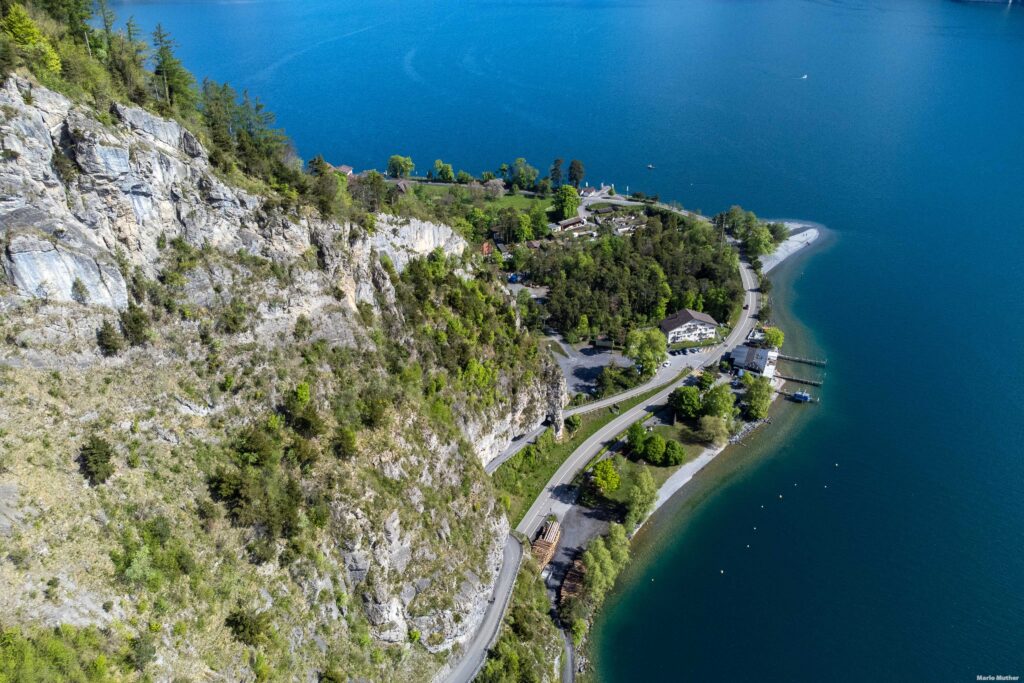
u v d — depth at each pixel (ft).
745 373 536.83
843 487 446.19
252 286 299.79
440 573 309.63
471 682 301.02
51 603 209.67
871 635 351.25
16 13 250.57
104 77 276.00
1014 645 345.10
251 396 287.28
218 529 256.73
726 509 430.20
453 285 413.59
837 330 622.13
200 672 230.89
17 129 236.22
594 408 507.71
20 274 236.84
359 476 294.66
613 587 379.96
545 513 417.69
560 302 596.70
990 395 529.86
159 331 272.31
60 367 244.22
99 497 234.79
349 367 325.21
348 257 335.06
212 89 358.84
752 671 334.85
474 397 395.96
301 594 268.82
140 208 271.49
